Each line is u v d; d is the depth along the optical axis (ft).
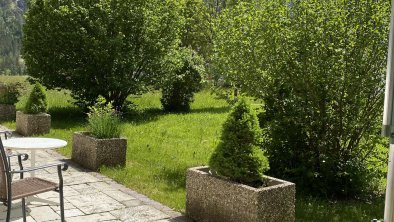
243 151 15.65
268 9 22.88
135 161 28.02
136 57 51.88
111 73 50.49
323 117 22.20
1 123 43.75
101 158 25.35
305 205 19.93
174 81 57.11
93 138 25.50
